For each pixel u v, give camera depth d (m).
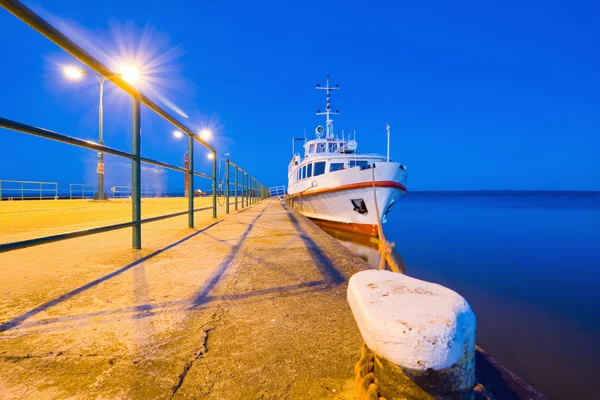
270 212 9.46
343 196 9.83
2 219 6.07
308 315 1.55
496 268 8.51
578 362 3.53
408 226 20.23
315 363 1.13
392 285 0.88
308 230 4.93
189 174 4.86
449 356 0.68
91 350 1.18
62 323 1.42
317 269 2.43
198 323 1.44
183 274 2.26
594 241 13.60
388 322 0.70
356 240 10.50
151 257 2.82
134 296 1.79
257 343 1.27
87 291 1.86
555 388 3.05
